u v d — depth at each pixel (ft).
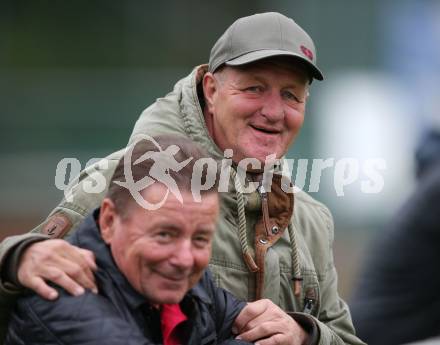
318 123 153.28
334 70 169.78
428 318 59.11
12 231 162.20
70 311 29.37
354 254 143.43
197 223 29.19
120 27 250.16
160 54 250.37
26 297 30.58
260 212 38.34
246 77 37.58
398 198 150.82
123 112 161.27
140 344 28.91
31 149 163.22
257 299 37.50
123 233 29.55
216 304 33.91
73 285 29.78
